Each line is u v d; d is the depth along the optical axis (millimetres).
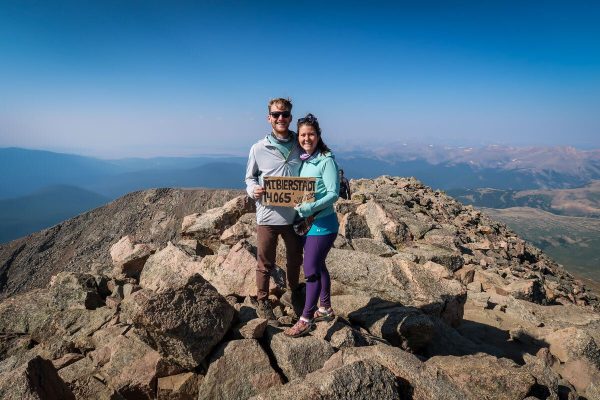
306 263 2734
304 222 2721
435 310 3547
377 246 5422
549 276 8555
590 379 3393
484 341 3953
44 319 3564
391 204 9117
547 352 3629
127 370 2570
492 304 5195
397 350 2570
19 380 1961
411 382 2295
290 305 3508
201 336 2453
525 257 9602
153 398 2504
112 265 5352
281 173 2729
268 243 2969
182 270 4215
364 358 2418
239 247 4020
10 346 3375
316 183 2623
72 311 3617
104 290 4035
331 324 2846
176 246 4730
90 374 2662
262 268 3076
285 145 2721
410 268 3973
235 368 2416
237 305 3396
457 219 10609
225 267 3879
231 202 6344
